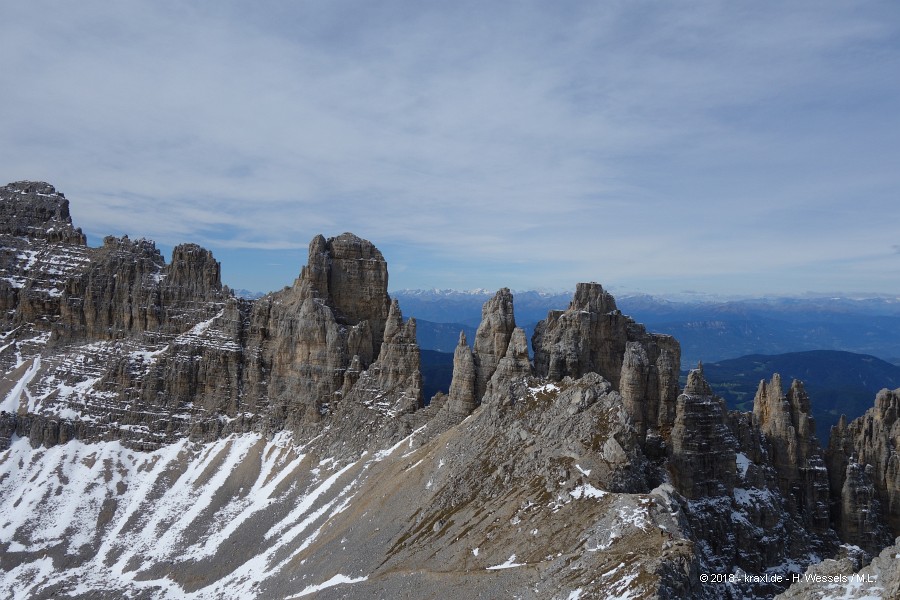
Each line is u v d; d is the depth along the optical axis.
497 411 159.38
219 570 173.50
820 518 162.25
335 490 186.00
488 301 196.38
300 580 146.00
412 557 129.38
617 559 98.44
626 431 135.25
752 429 165.00
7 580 189.50
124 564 189.25
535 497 127.00
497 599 103.94
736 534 140.25
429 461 162.75
